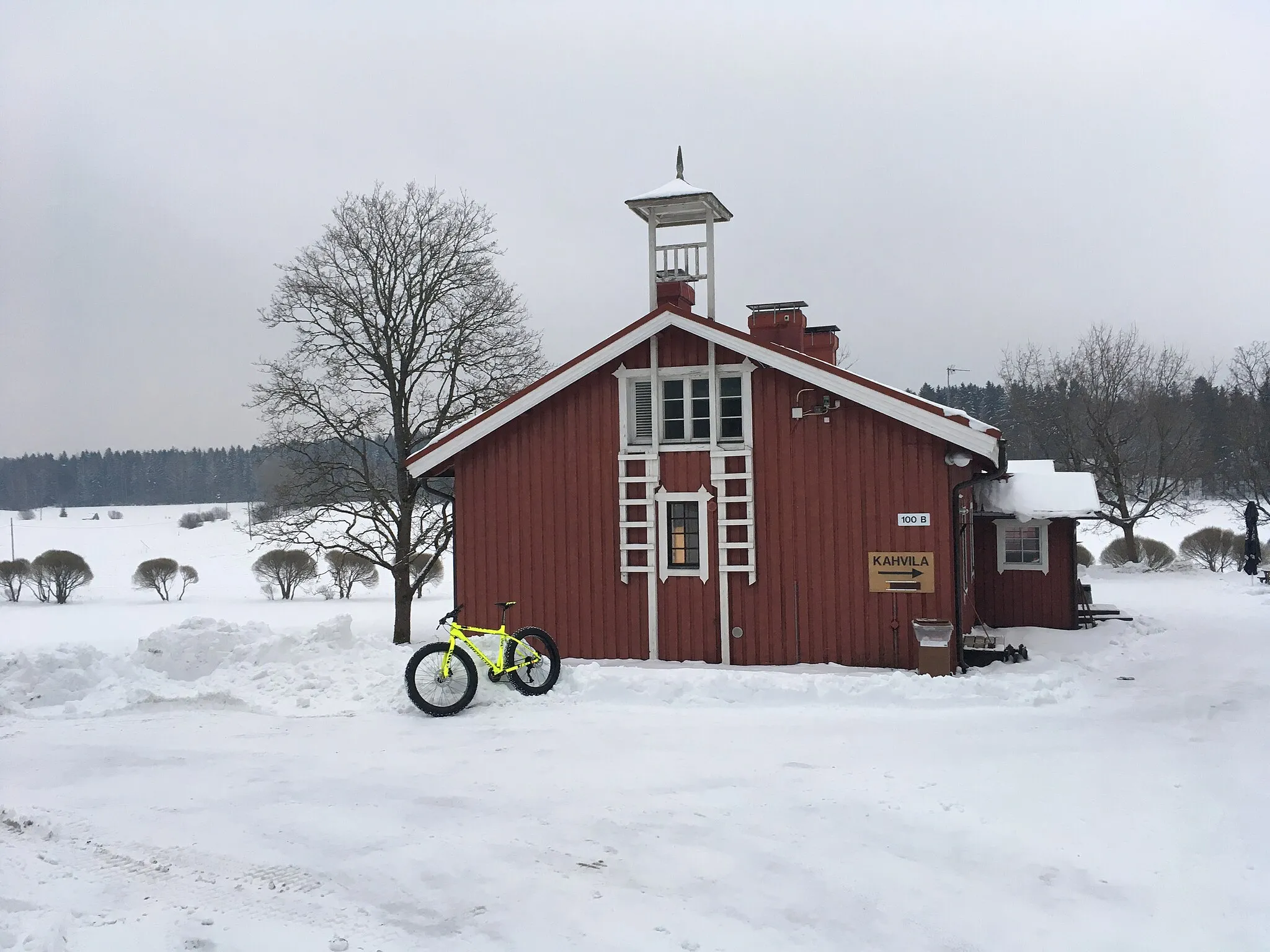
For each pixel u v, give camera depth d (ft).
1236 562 105.19
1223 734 31.32
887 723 34.22
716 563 46.80
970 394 300.81
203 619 47.60
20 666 42.52
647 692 38.78
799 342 54.70
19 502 449.06
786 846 22.49
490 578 50.55
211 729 35.99
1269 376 121.80
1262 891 19.58
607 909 19.42
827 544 45.21
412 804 26.16
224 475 459.73
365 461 67.77
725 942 17.94
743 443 46.57
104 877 21.66
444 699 37.86
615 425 48.57
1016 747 30.27
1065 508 56.95
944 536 43.52
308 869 21.88
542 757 30.55
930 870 21.02
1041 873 20.70
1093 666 45.27
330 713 38.32
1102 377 113.91
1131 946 17.53
